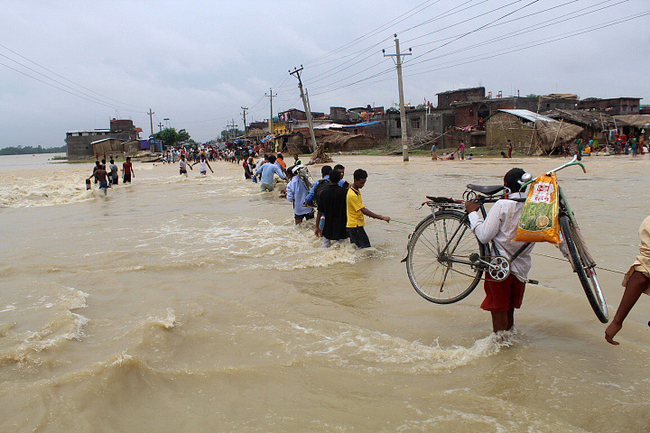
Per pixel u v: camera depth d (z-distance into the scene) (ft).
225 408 9.89
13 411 9.48
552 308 15.15
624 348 12.05
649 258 9.62
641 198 37.70
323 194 24.68
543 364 11.41
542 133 119.55
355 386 10.71
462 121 166.61
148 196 55.06
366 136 186.60
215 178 82.58
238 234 29.53
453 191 48.62
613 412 9.32
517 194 12.21
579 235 11.32
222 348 12.82
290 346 12.91
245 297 17.42
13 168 180.14
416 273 17.83
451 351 12.39
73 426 9.05
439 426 9.01
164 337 13.34
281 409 9.82
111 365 11.08
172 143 334.44
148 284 19.24
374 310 15.89
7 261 23.65
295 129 214.48
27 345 12.39
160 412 9.78
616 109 187.11
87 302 17.03
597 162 87.51
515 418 9.20
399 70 110.11
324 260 22.41
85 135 276.00
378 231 29.30
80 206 47.88
